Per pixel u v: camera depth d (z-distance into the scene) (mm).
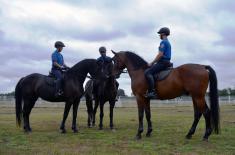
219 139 11148
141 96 11469
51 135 12352
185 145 10195
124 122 17172
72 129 13141
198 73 10383
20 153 9148
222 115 23562
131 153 9211
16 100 13539
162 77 10930
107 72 12945
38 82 13312
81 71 13086
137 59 11773
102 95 13742
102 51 13172
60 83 12852
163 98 11109
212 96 10375
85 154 9078
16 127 14891
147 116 11836
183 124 15523
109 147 10031
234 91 66688
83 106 39562
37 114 24906
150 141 10945
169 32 11242
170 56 11164
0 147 9977
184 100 50094
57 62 13180
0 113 26938
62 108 36531
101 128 14055
